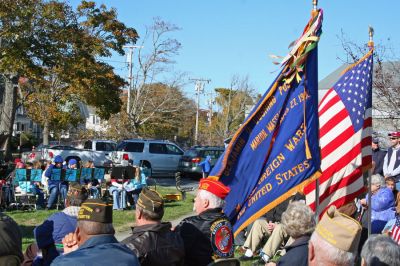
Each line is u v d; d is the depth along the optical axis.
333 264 2.77
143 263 3.83
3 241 3.39
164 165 28.88
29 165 17.14
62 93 34.91
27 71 21.14
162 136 54.31
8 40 20.41
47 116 36.38
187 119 62.41
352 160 6.01
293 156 5.21
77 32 22.39
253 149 5.27
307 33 5.11
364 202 7.11
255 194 5.25
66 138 54.06
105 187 18.16
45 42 20.81
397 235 5.63
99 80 28.55
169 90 49.59
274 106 5.29
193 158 28.09
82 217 3.37
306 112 5.19
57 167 15.85
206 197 4.48
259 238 8.91
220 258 4.26
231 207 5.20
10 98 24.86
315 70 5.23
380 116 17.28
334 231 2.78
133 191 16.05
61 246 4.36
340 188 5.95
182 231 4.39
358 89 6.14
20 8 19.48
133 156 28.50
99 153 28.97
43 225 4.41
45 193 16.14
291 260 3.86
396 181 9.40
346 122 6.08
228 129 57.47
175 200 18.17
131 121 43.88
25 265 4.76
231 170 5.22
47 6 20.67
